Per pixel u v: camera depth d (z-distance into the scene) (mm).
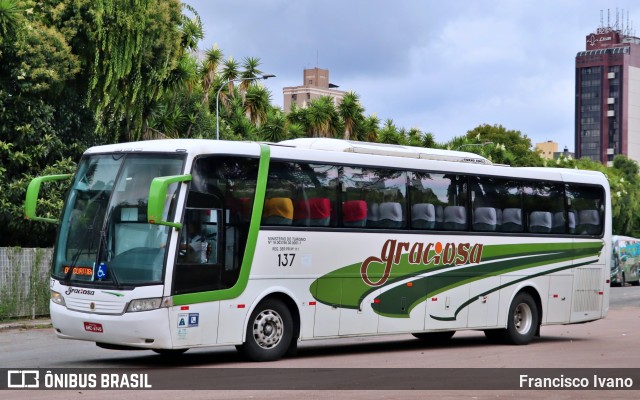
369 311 17344
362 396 11703
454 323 18984
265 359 15789
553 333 24109
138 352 17906
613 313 32188
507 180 20344
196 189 14828
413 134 66938
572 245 21781
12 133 27562
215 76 52375
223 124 45750
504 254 20078
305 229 16328
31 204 15328
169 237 14469
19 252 25625
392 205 17891
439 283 18688
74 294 14836
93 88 28344
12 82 27172
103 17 28375
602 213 22703
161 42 29828
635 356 17797
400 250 17922
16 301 25484
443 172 18969
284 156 16172
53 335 22359
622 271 52094
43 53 27156
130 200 14766
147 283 14305
